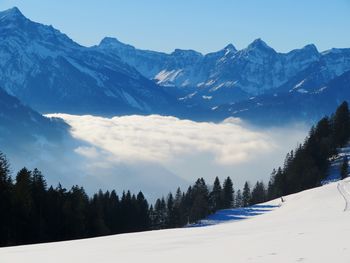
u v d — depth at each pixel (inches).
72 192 3157.0
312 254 637.3
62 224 2709.2
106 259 789.9
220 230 1259.8
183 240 1003.9
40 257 892.0
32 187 2669.8
